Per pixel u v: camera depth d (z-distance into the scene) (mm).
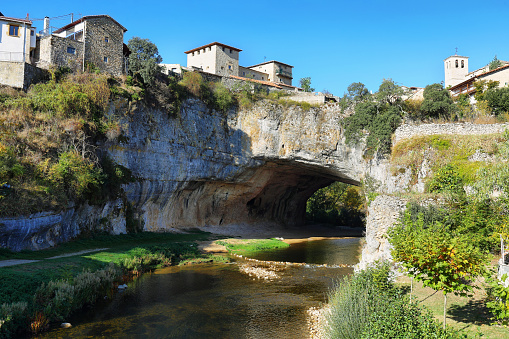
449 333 11602
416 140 37438
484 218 19672
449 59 76000
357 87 54125
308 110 55281
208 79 56625
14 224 24578
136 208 45000
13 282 18844
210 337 17422
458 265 12617
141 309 21359
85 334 17422
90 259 27141
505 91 48000
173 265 34719
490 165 27062
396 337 11281
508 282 14781
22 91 35812
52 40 40750
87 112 36375
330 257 41531
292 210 77438
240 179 58594
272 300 23484
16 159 27812
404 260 14586
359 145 51531
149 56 46562
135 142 42406
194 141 50531
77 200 32812
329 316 15836
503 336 12656
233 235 56625
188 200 55312
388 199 24312
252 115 55875
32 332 17078
